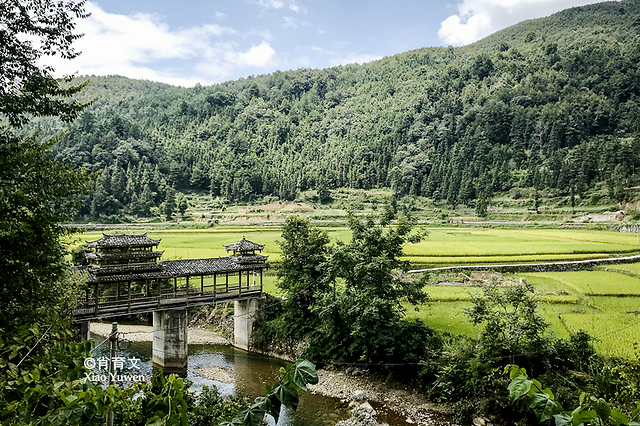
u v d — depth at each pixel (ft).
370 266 121.39
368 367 127.03
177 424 22.38
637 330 121.29
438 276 196.54
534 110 633.20
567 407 88.28
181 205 491.31
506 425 95.81
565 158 548.72
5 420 21.84
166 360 132.87
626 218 399.03
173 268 136.77
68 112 68.18
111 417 32.04
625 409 69.67
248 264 154.10
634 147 486.38
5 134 64.80
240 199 578.25
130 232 344.08
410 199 575.79
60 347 27.68
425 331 123.13
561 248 250.57
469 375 105.60
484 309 108.37
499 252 237.45
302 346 143.54
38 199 60.90
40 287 62.49
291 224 160.25
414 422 101.60
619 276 191.52
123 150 546.67
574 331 120.06
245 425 15.72
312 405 110.93
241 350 155.53
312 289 152.05
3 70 59.93
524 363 102.99
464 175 549.95
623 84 638.94
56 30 62.08
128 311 124.36
